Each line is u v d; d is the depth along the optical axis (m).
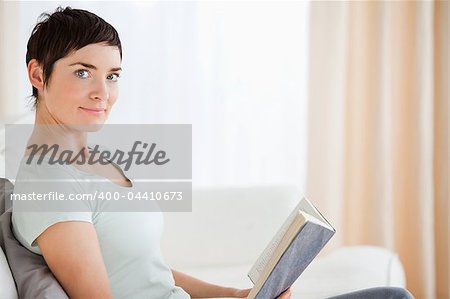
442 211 5.51
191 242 4.11
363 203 5.45
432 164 5.34
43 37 2.07
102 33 2.09
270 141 5.32
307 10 5.27
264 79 5.29
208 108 5.20
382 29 5.37
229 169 5.27
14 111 4.75
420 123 5.36
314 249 2.02
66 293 1.95
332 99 5.28
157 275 2.17
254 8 5.26
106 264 2.09
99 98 2.09
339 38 5.26
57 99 2.07
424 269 5.34
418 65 5.36
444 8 5.43
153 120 5.06
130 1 5.00
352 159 5.42
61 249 1.91
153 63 5.05
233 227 4.16
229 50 5.23
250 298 1.98
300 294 3.23
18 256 2.08
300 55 5.32
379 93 5.41
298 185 5.34
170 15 5.07
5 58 4.74
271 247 2.21
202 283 2.65
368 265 3.70
